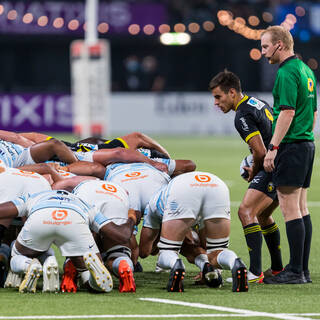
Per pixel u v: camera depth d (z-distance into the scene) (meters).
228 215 25.86
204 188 25.50
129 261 25.45
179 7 116.81
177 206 25.50
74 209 24.42
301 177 27.03
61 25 113.75
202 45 122.94
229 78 27.88
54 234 24.28
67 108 117.44
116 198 26.36
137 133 33.25
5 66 120.56
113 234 25.27
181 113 122.06
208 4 116.69
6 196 26.31
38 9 113.06
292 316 21.36
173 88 124.44
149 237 27.20
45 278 24.36
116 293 24.69
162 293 24.81
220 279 26.08
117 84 124.12
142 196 28.36
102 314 21.36
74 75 85.56
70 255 24.50
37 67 121.50
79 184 27.20
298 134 27.00
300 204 27.92
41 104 116.50
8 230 27.58
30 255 24.86
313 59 118.62
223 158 82.56
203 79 124.31
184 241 27.08
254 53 118.31
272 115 28.38
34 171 28.88
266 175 27.59
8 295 24.06
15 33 112.88
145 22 115.75
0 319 20.64
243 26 112.81
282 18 115.00
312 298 24.12
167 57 124.00
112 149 30.56
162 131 121.81
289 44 27.17
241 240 37.34
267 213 28.88
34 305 22.50
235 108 28.06
